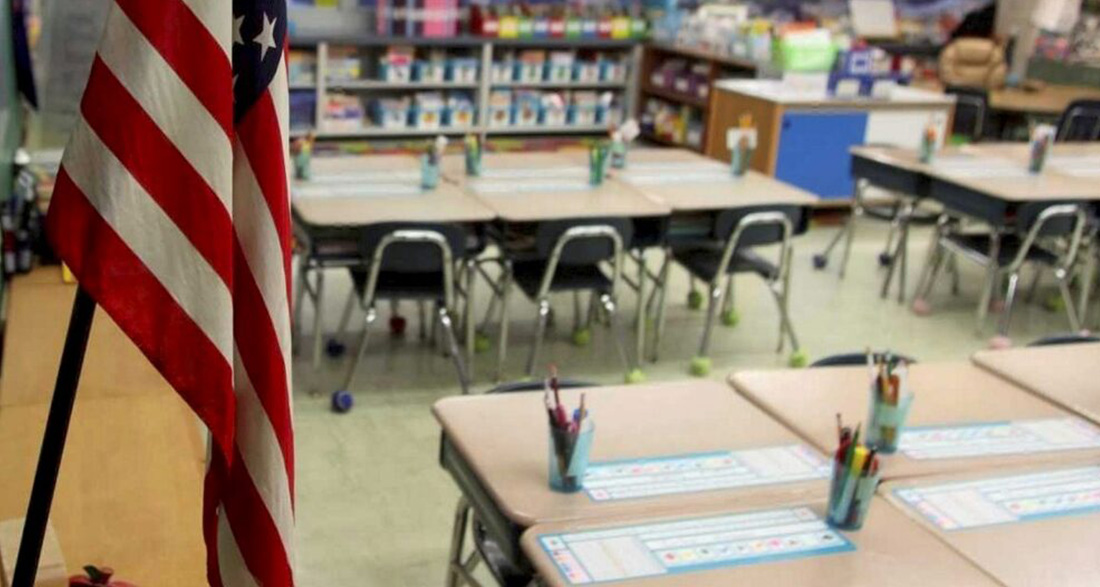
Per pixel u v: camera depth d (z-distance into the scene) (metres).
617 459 2.30
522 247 4.43
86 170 1.37
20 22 4.27
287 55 1.54
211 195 1.40
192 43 1.38
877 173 5.81
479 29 7.78
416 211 4.07
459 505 2.64
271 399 1.56
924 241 7.08
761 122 7.01
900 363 2.50
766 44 7.45
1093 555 2.02
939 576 1.92
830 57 7.34
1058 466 2.38
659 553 1.95
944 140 7.44
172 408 2.70
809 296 5.84
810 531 2.06
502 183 4.63
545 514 2.06
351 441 3.87
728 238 4.56
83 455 2.45
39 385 2.78
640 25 8.43
